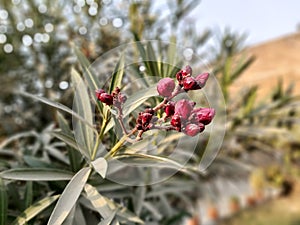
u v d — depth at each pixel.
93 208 0.30
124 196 0.36
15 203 0.30
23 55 0.73
